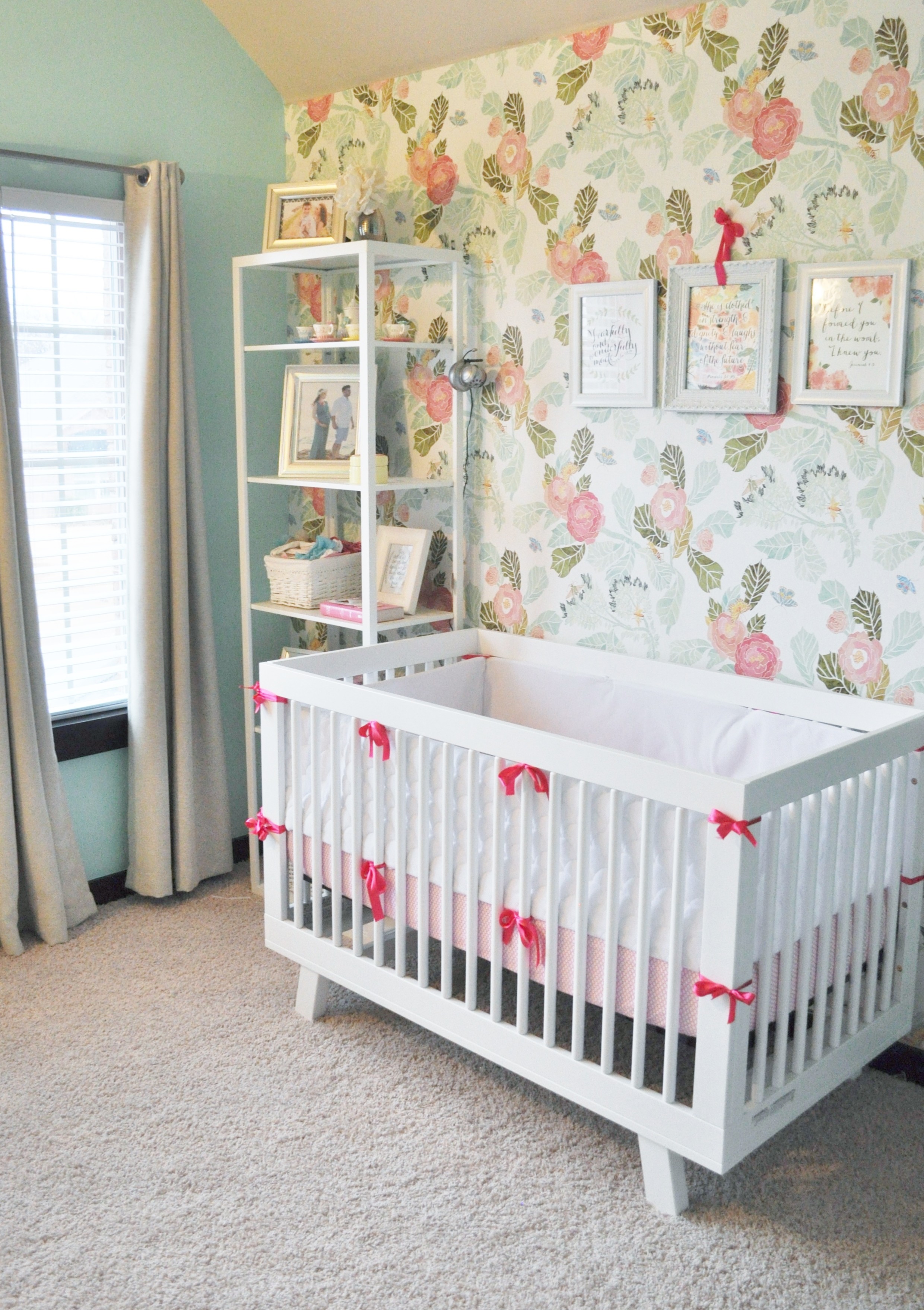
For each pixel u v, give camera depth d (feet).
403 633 10.98
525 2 8.82
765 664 8.54
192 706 10.84
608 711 9.30
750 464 8.39
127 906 10.66
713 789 5.95
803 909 6.59
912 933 7.65
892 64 7.33
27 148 9.42
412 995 7.82
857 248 7.64
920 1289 6.09
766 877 6.18
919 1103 7.75
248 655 10.89
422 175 10.18
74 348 10.00
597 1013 8.57
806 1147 7.24
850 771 6.70
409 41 9.75
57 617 10.19
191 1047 8.27
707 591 8.79
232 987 9.14
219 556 11.30
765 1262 6.27
